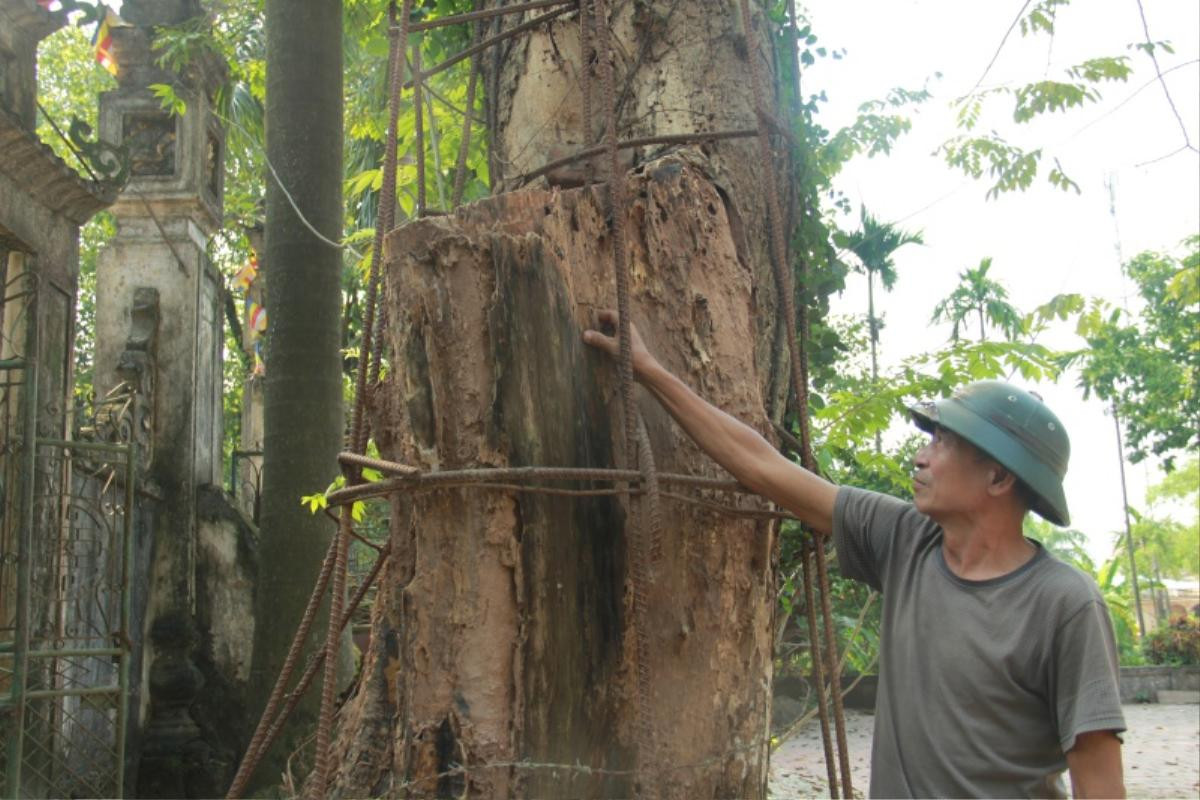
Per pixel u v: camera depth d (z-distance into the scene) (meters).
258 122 10.69
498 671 2.13
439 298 2.19
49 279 6.73
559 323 2.28
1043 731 1.86
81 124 7.00
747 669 2.53
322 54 6.89
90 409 7.66
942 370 4.43
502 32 3.11
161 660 8.05
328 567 2.32
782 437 2.84
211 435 9.08
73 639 6.29
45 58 15.65
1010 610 1.90
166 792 7.73
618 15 3.00
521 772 2.10
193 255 8.73
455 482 2.08
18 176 6.28
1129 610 24.05
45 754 6.21
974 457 1.98
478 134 4.55
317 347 6.75
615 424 2.38
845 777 2.52
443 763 2.15
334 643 2.12
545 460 2.20
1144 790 8.98
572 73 3.04
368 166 10.57
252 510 10.58
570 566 2.24
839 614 11.96
